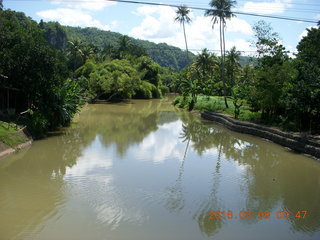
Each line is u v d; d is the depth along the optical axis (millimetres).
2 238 7504
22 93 21922
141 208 9359
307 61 22281
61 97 21469
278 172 13719
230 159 15812
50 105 20906
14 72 18797
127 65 60625
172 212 9156
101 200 9906
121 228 8109
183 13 48062
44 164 13875
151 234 7828
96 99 50719
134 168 13594
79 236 7660
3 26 19578
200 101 41594
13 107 21844
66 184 11312
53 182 11500
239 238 7785
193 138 21703
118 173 12797
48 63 19328
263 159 15969
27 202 9641
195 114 37625
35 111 20234
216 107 35562
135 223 8391
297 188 11656
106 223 8352
